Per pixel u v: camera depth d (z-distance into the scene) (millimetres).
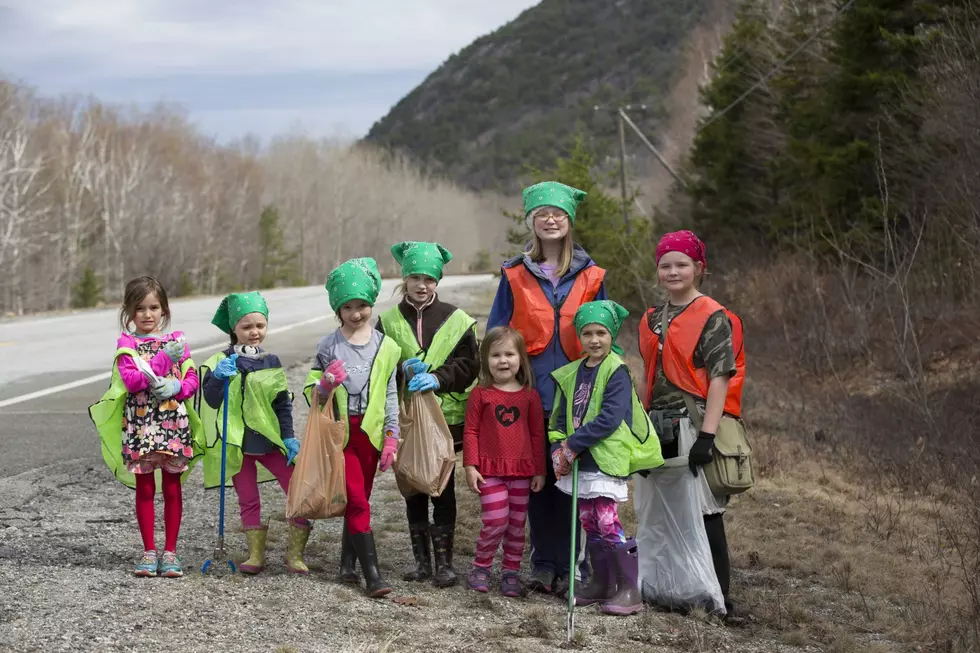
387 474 8312
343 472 4973
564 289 5492
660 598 5223
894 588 5949
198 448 5281
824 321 14438
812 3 25656
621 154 34656
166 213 62875
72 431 9414
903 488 8742
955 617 5398
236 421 5242
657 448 5016
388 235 104188
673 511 5168
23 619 4242
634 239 22000
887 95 17406
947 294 13984
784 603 5480
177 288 62938
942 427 10516
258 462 5379
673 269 5203
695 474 5055
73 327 21484
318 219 93312
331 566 5590
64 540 5773
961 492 8258
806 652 4805
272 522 6520
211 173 74938
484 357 5297
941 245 14734
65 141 59750
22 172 51031
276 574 5289
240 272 74875
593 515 5129
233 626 4379
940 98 14672
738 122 27734
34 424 9773
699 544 5117
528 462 5223
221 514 5391
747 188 27594
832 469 9375
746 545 6684
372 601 4934
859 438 10453
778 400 13117
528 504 5555
